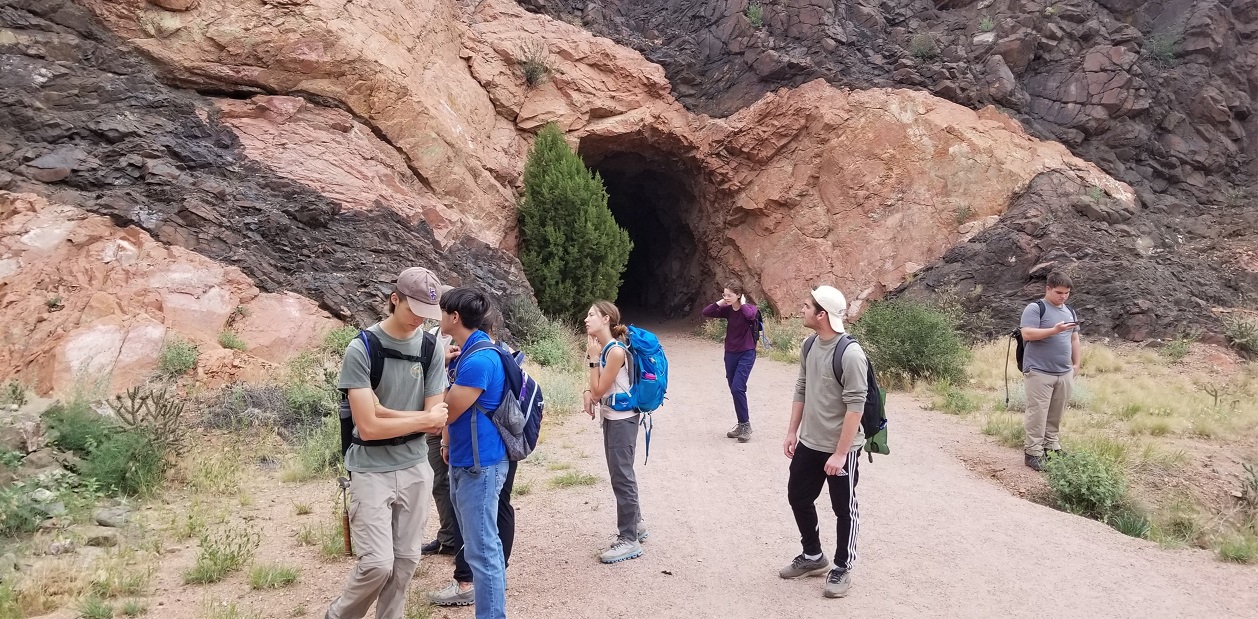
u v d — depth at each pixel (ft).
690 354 57.93
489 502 11.69
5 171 33.91
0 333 27.12
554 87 69.72
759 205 72.79
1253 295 54.29
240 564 15.33
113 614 12.96
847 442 13.37
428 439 15.65
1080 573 15.07
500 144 63.52
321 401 27.89
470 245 51.24
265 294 35.09
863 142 69.36
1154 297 49.73
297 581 14.57
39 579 13.93
